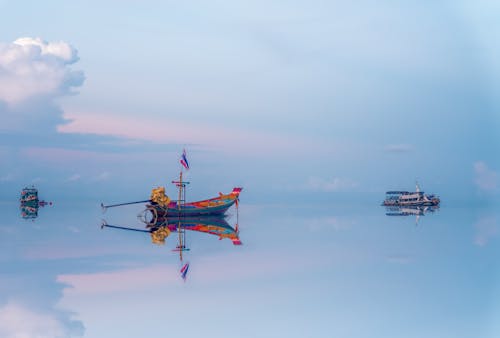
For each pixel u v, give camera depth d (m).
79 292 24.94
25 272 30.41
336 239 49.31
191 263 34.12
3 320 19.92
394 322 20.09
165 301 23.25
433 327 19.52
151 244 45.31
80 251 40.22
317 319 20.47
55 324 19.42
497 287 26.34
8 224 68.69
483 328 19.41
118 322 19.84
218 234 55.66
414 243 45.84
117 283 27.22
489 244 44.94
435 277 29.09
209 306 22.39
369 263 34.09
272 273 30.30
